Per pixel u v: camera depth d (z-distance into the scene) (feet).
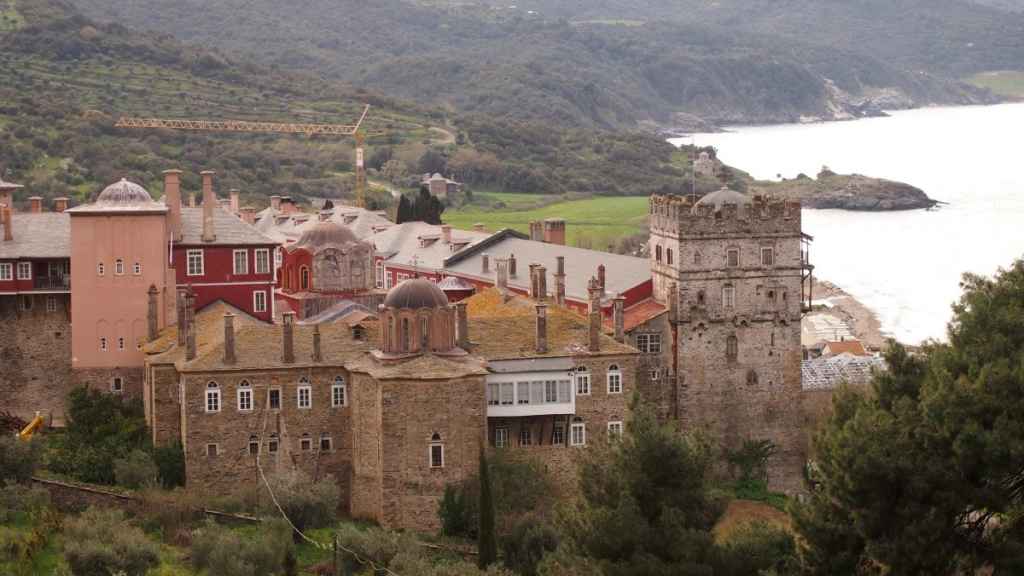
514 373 538.47
